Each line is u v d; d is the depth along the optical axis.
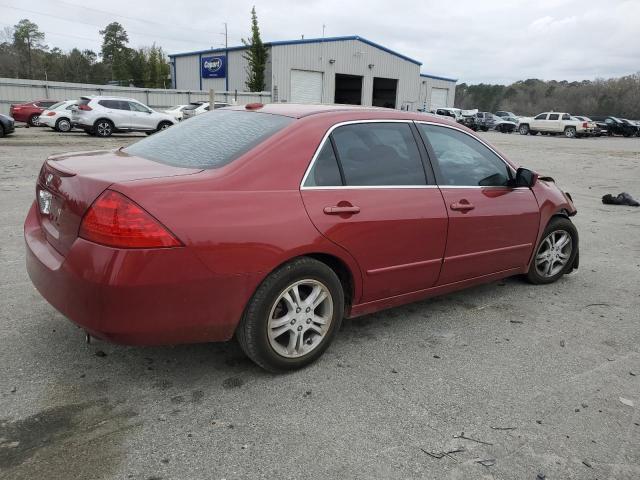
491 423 2.79
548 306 4.51
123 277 2.48
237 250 2.73
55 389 2.91
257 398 2.92
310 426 2.69
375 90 51.00
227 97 37.81
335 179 3.22
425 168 3.74
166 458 2.41
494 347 3.69
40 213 3.24
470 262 4.04
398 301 3.71
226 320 2.82
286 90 41.22
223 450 2.48
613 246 6.72
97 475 2.29
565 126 39.00
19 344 3.39
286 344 3.17
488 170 4.22
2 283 4.39
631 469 2.49
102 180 2.62
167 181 2.67
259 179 2.90
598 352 3.68
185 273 2.61
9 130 20.14
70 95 32.84
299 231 2.95
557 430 2.76
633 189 12.21
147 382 3.03
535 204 4.53
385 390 3.06
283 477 2.33
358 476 2.36
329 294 3.22
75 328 3.63
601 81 90.69
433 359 3.47
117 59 88.81
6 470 2.29
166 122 22.81
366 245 3.29
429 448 2.57
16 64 89.62
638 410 2.97
